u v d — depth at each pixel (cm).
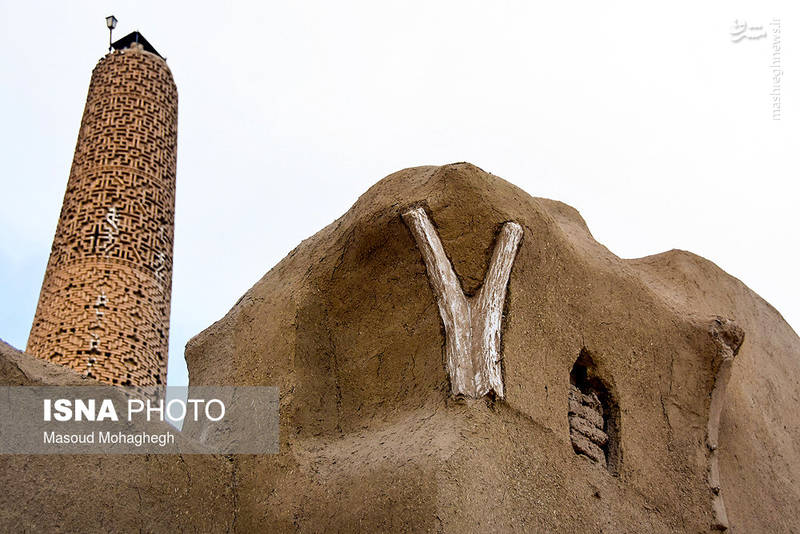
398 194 1000
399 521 780
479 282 941
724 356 1094
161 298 1548
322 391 966
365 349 979
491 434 845
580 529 871
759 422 1240
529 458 868
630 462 993
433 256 942
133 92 1709
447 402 875
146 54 1773
